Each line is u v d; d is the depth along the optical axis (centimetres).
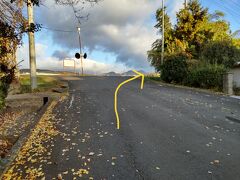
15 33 310
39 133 388
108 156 303
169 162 285
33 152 318
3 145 338
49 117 481
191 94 771
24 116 508
